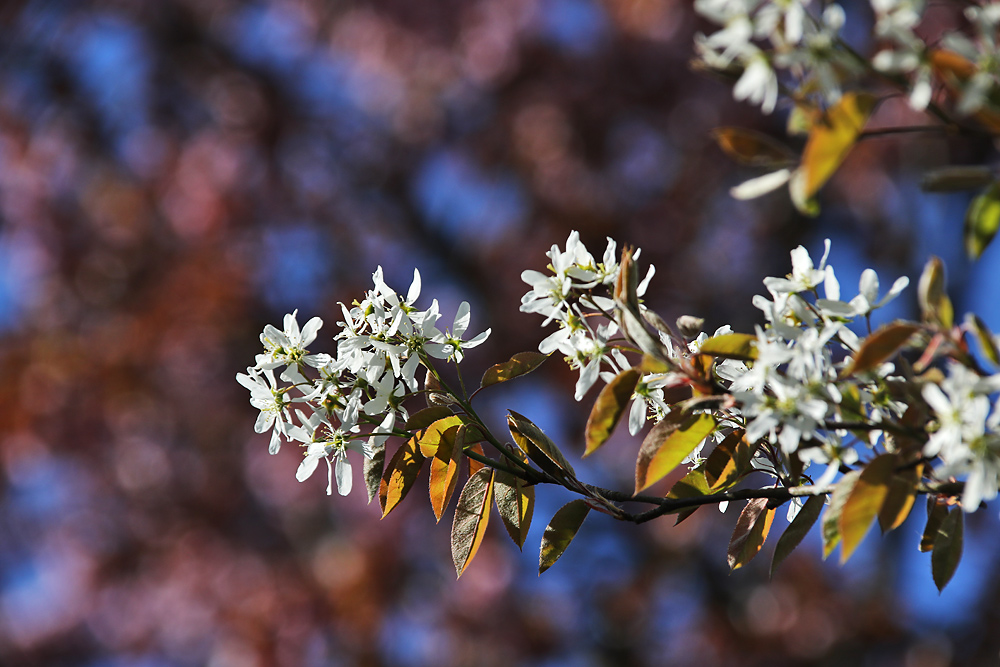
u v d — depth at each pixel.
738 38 1.09
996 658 6.87
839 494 1.26
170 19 9.02
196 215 8.37
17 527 8.84
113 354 8.05
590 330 1.50
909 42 1.03
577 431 7.61
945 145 7.40
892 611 7.15
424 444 1.55
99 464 8.44
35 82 8.91
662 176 8.22
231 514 8.36
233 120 8.68
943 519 1.42
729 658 7.30
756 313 7.89
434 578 7.79
